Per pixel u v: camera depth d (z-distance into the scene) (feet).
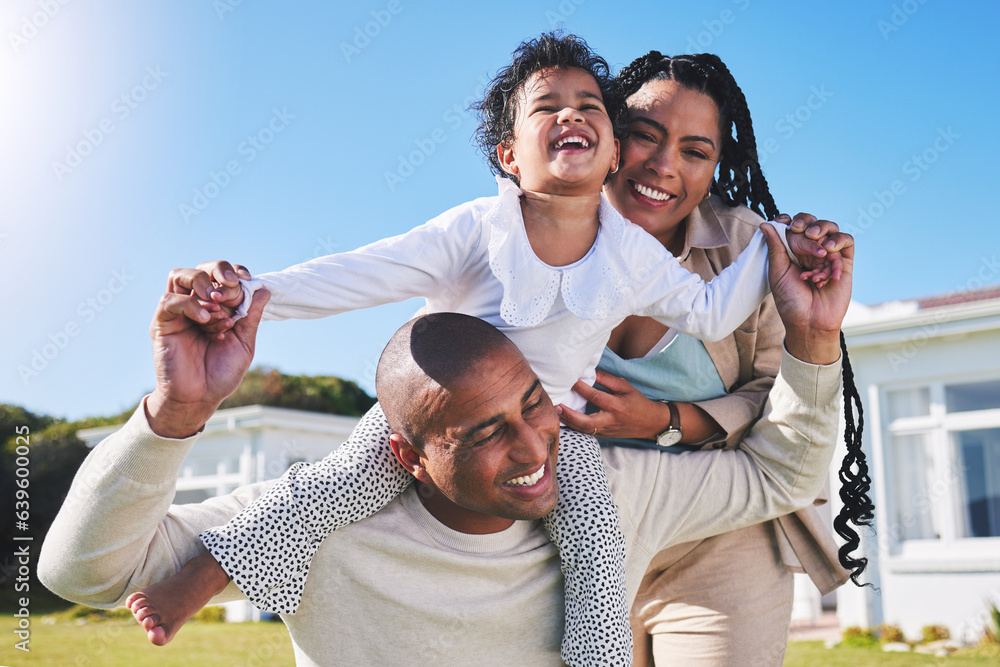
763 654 8.18
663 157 7.87
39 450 59.26
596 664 6.09
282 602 6.00
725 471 7.61
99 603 5.98
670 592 8.46
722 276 6.98
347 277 6.28
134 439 5.31
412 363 5.78
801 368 6.90
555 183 6.56
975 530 34.40
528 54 6.96
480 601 6.20
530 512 5.86
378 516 6.37
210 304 5.19
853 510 7.82
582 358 7.12
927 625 33.58
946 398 35.32
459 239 6.74
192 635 37.47
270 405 70.18
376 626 6.16
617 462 7.46
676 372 8.12
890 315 36.45
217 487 52.16
